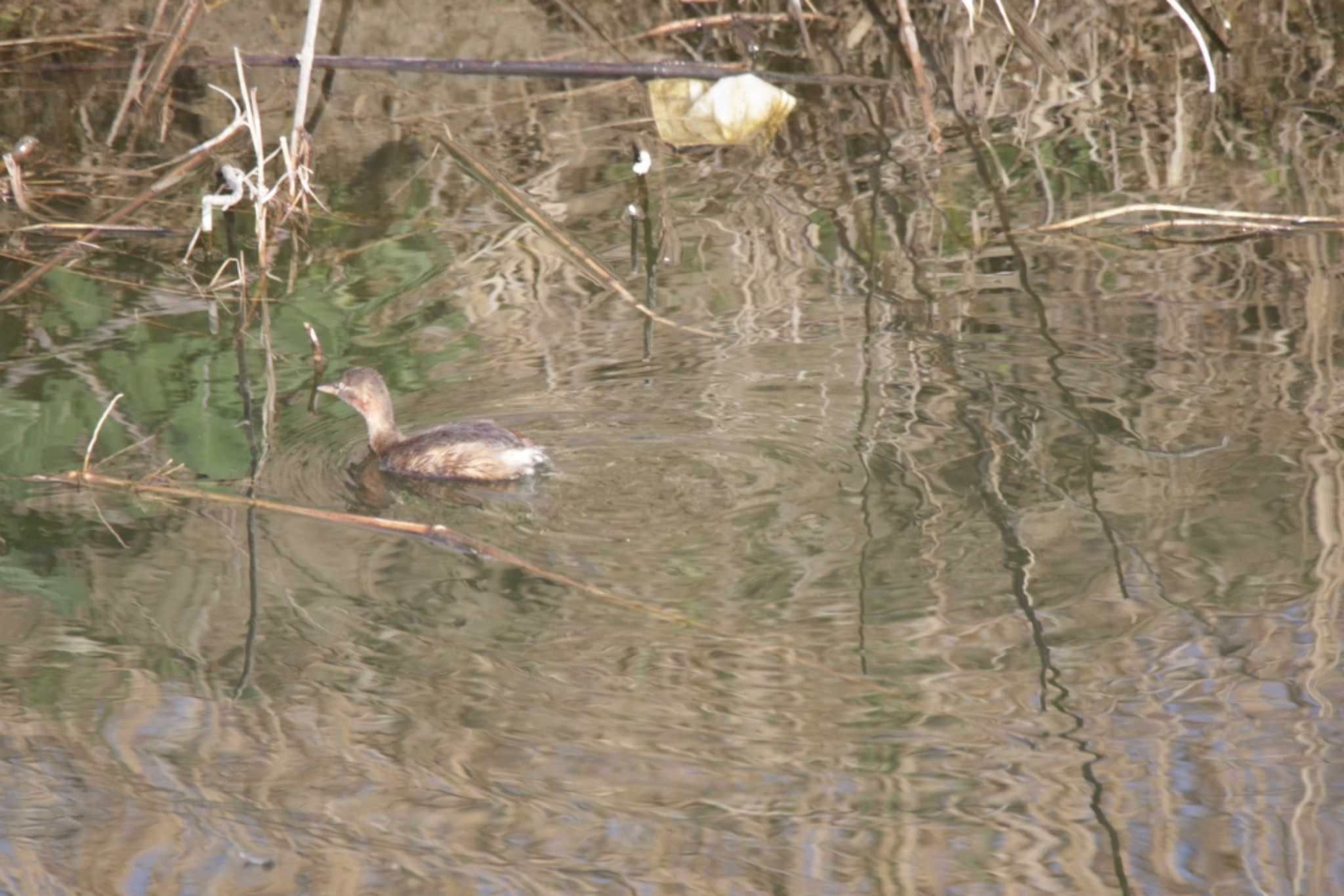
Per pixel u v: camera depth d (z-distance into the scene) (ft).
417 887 26.50
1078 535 36.19
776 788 28.76
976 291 50.19
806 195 59.67
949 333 47.14
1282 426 40.24
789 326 48.24
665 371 45.73
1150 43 73.92
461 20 73.67
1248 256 51.78
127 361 47.75
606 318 49.83
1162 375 43.52
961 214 56.90
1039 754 29.22
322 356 48.52
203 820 28.58
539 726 30.81
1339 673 30.71
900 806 28.12
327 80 65.82
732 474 40.11
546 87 70.03
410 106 68.23
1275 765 28.43
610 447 41.70
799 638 33.19
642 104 68.23
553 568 36.47
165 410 45.24
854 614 33.91
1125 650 32.04
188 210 58.75
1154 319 47.21
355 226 57.57
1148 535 35.96
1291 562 34.47
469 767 29.68
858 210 57.88
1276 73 69.77
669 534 37.76
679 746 30.09
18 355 47.80
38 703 32.04
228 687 32.45
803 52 71.26
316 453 43.37
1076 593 34.01
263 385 46.91
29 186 59.88
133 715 31.63
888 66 69.62
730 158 63.82
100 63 67.26
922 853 26.86
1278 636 32.04
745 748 29.91
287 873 27.04
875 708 30.81
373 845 27.71
